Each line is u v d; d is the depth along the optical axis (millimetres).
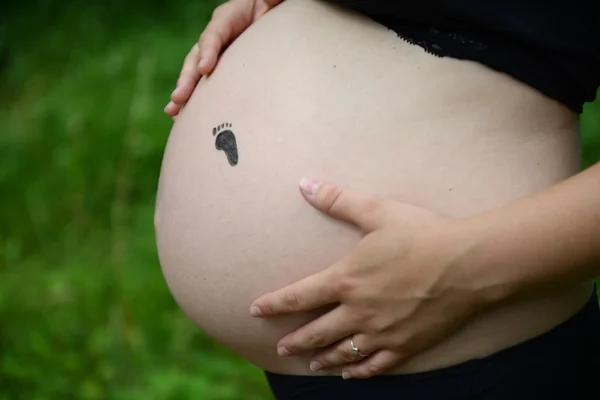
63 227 3227
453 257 1021
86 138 3436
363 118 1135
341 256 1135
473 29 1123
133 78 3680
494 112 1129
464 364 1142
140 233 3039
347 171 1127
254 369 2443
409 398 1164
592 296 1270
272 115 1183
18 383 2488
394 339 1091
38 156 3514
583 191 999
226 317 1250
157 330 2641
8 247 3152
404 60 1150
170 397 2338
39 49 4266
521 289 1032
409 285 1047
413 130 1124
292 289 1127
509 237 1007
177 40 3867
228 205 1199
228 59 1313
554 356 1153
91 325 2691
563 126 1168
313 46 1204
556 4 1082
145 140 3311
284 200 1152
